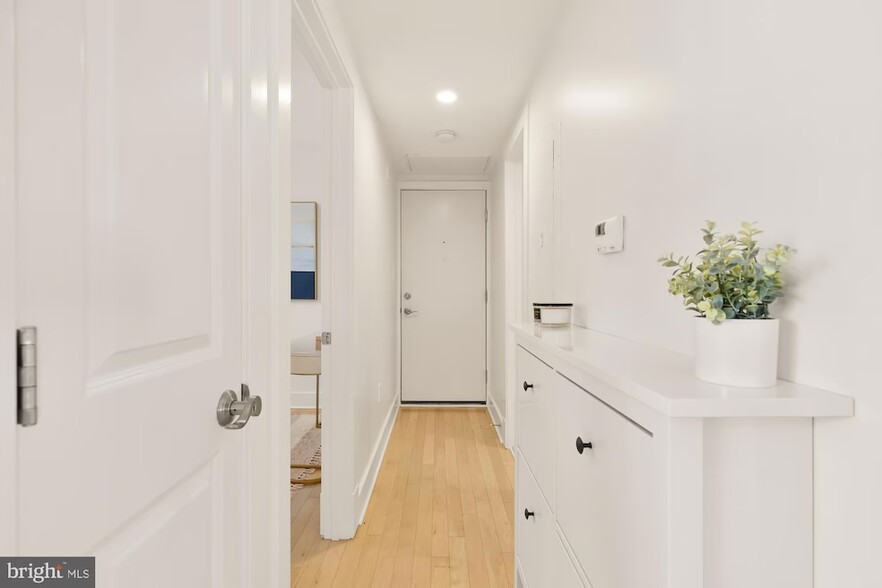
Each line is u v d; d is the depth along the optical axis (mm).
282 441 1122
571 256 1750
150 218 646
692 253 896
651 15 1071
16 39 448
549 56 2070
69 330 512
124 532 605
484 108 2812
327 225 2070
